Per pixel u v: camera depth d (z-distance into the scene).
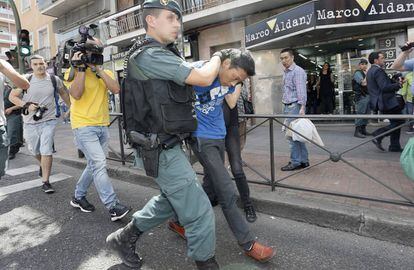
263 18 11.61
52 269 2.80
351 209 3.34
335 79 10.57
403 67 4.03
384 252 2.86
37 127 4.76
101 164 3.60
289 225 3.47
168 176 2.22
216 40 12.97
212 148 2.77
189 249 2.31
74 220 3.79
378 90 6.21
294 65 4.75
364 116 3.35
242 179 3.49
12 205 4.41
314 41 10.33
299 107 4.73
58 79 4.73
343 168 4.89
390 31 9.08
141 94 2.15
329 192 3.69
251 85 11.74
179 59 2.09
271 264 2.72
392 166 4.84
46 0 19.48
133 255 2.72
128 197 4.60
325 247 2.97
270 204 3.73
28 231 3.57
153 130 2.18
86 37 3.41
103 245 3.16
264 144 6.94
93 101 3.62
